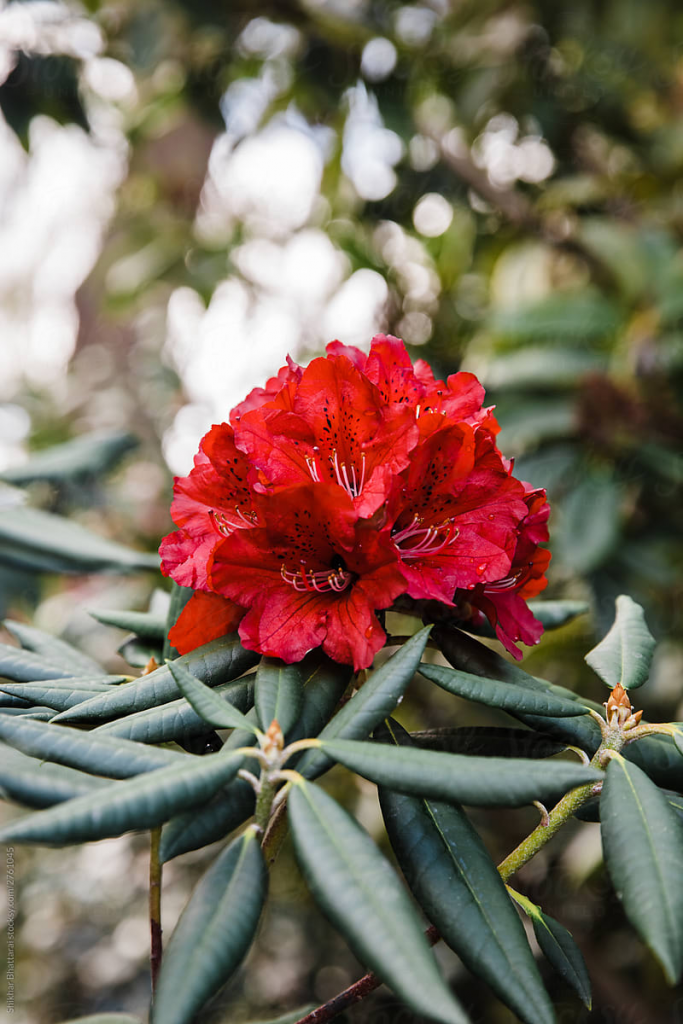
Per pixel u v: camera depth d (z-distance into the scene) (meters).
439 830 0.43
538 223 1.32
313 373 0.46
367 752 0.39
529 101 1.30
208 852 1.38
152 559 0.83
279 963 1.27
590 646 1.08
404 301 1.38
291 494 0.43
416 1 1.27
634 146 1.34
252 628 0.45
